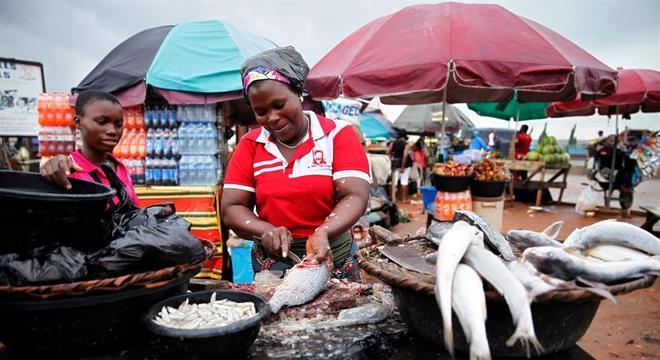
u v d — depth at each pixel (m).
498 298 0.98
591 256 1.24
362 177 1.66
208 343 0.97
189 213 4.04
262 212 1.76
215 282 2.02
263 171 1.71
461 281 0.99
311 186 1.67
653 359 2.94
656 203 10.60
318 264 1.43
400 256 1.38
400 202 10.64
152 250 1.08
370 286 1.60
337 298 1.42
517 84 3.99
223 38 4.15
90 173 1.83
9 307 0.96
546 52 4.14
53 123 4.04
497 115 10.26
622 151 8.56
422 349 1.18
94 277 1.06
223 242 4.37
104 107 1.87
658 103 8.72
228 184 1.75
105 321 1.06
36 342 1.03
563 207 9.51
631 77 7.36
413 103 7.32
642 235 1.22
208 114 4.14
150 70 3.84
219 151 4.32
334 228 1.49
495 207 5.17
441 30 4.28
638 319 3.58
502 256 1.26
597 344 3.16
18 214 1.01
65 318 1.01
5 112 5.54
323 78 4.68
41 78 5.83
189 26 4.27
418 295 1.11
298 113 1.58
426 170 12.27
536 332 1.04
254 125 5.81
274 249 1.44
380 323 1.34
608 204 8.85
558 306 1.01
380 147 13.28
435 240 1.48
